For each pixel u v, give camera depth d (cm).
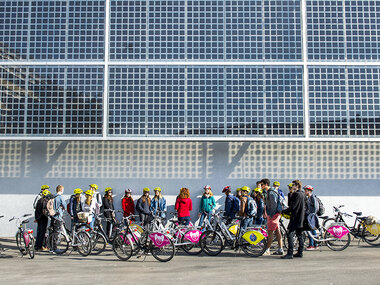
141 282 574
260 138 921
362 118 929
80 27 956
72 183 1035
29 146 1044
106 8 958
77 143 1045
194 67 948
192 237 820
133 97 940
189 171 1041
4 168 1037
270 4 961
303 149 1045
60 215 870
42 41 951
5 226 1023
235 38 953
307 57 945
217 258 775
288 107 932
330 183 1039
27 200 1030
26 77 939
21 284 570
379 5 959
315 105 934
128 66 947
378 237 898
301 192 768
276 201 797
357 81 938
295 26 953
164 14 964
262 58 946
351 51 947
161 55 952
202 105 937
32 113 932
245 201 866
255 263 714
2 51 945
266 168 1041
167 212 1027
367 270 641
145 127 933
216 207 1033
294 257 770
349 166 1043
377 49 948
